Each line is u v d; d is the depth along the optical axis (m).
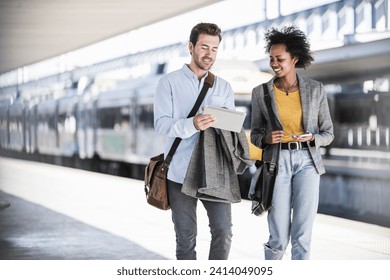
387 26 27.98
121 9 28.09
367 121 29.00
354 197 23.41
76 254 13.11
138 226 16.41
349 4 28.92
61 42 38.75
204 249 13.34
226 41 32.78
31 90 60.41
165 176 8.65
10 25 33.44
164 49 37.91
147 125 38.31
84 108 48.53
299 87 9.08
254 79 29.67
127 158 40.97
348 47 29.16
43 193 24.75
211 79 8.76
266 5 31.03
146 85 39.34
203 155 8.49
